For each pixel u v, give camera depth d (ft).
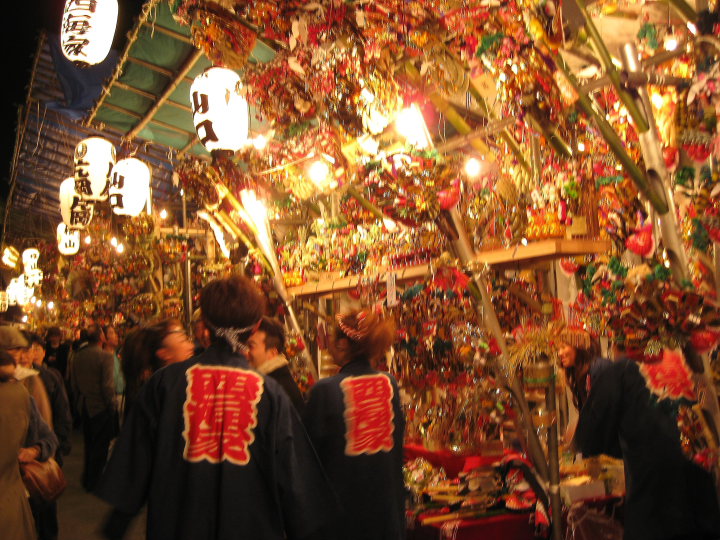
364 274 12.07
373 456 8.61
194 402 7.02
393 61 10.06
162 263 26.58
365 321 9.11
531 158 9.34
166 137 24.07
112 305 30.94
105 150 22.86
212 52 12.00
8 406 11.24
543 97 8.29
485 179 10.24
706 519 7.98
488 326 8.88
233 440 6.91
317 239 13.94
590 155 8.71
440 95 10.55
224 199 15.11
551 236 8.26
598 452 8.71
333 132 11.83
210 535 6.68
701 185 7.05
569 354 9.41
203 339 9.80
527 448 8.99
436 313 9.77
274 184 14.14
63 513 19.36
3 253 57.16
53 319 44.45
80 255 32.81
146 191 22.70
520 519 9.55
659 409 8.15
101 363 21.84
